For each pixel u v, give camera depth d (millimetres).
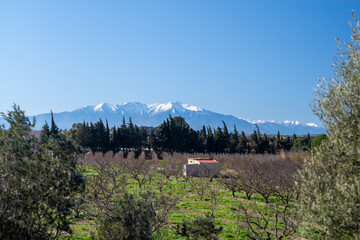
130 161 64875
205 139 123250
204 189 37469
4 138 10047
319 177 10945
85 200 10914
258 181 34125
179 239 16953
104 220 11438
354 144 10867
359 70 11664
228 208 29141
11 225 9312
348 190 10156
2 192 9281
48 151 9977
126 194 11438
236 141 116938
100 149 100312
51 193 9555
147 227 10914
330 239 10008
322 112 11875
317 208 10281
